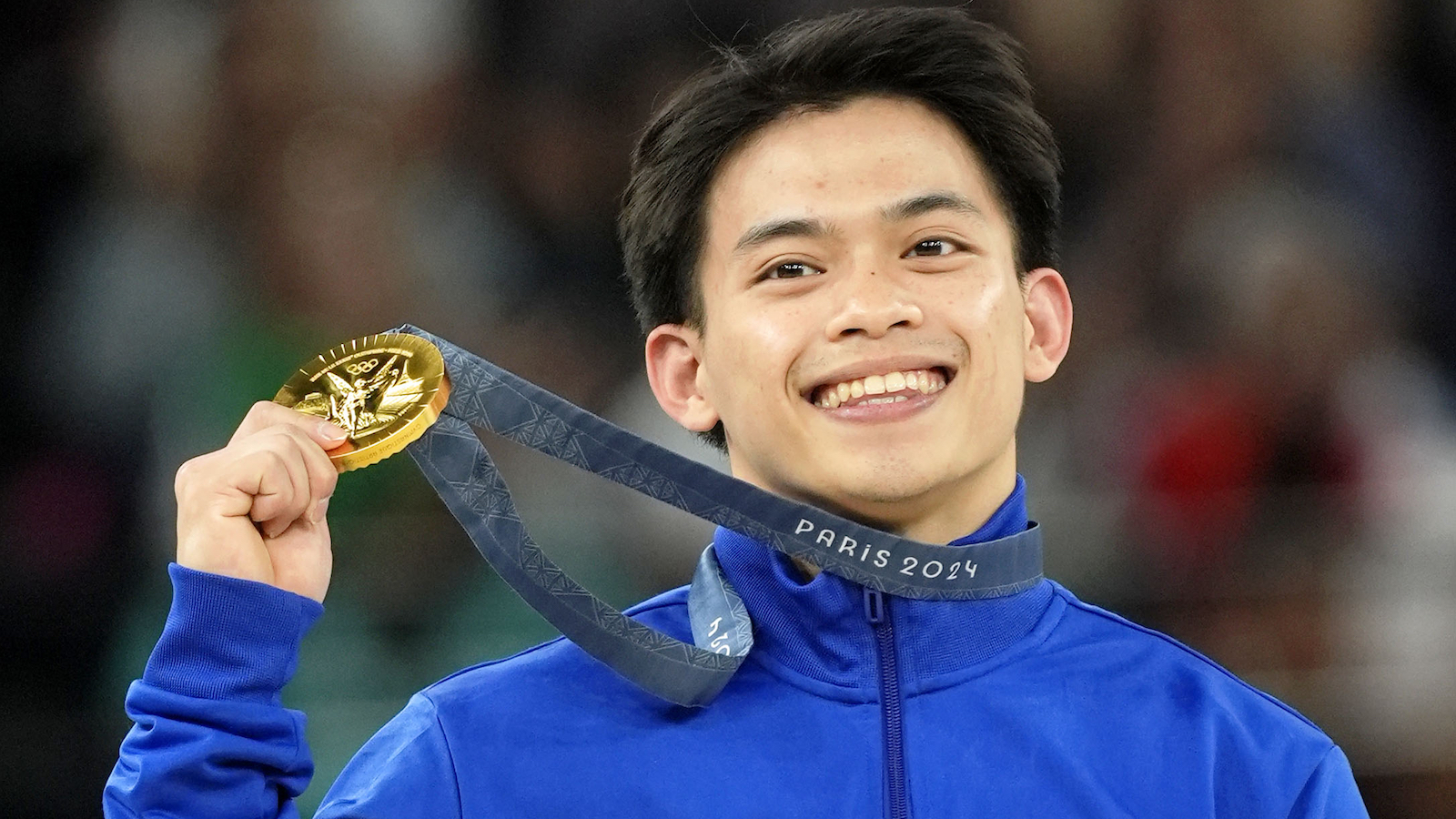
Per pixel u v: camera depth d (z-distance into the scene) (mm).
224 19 20875
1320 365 19062
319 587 7766
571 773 7965
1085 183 20828
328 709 15992
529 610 16453
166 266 19781
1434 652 16531
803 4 20906
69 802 17234
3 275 19922
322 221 20188
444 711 8234
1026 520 8688
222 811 7195
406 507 16688
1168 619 16734
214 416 18969
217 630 7355
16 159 20281
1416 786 16125
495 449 17391
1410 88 20984
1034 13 21031
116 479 18797
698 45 21172
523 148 20938
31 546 18266
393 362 7848
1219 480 18375
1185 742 8109
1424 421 18906
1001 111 8609
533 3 21641
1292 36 20938
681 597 9031
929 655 8273
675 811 7844
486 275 20391
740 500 7871
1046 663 8414
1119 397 19125
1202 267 20062
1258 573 16969
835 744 8078
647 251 8852
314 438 7676
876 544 7980
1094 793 7922
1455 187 20641
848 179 8109
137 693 7348
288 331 19609
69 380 19266
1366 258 19969
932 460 7930
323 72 20797
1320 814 8078
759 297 8141
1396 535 17219
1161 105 20875
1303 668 16547
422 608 16438
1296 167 20547
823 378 7938
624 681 8297
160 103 20562
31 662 17906
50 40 20750
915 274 8055
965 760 8047
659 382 8930
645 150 8945
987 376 8078
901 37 8422
